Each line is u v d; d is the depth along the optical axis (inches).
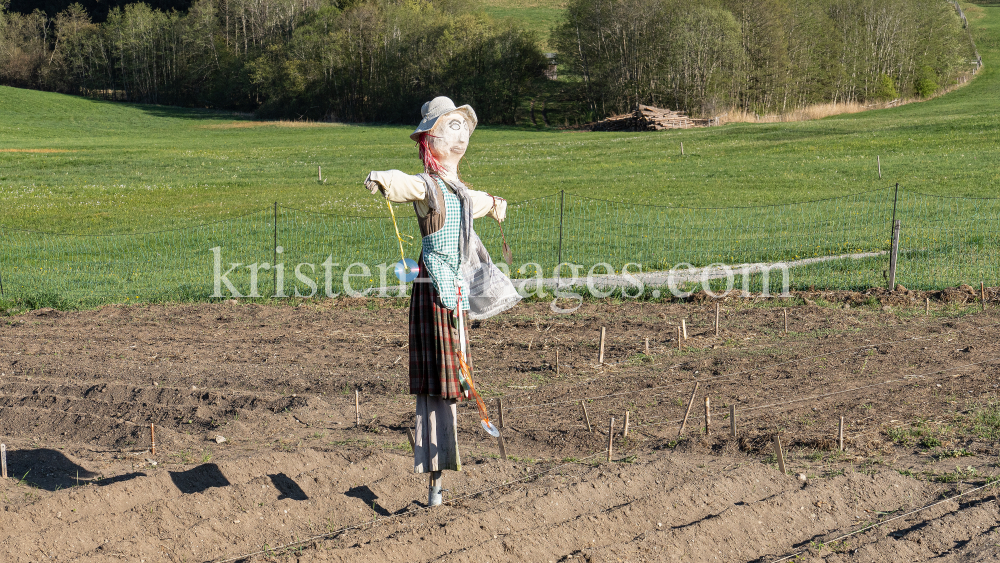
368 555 185.2
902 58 2977.4
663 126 2269.9
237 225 917.8
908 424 279.6
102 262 733.9
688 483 223.6
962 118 1635.1
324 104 3299.7
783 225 821.2
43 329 477.1
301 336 451.8
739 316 470.3
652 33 2856.8
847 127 1679.4
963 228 742.5
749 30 2780.5
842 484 227.5
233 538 198.7
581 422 295.3
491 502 215.2
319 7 3777.1
